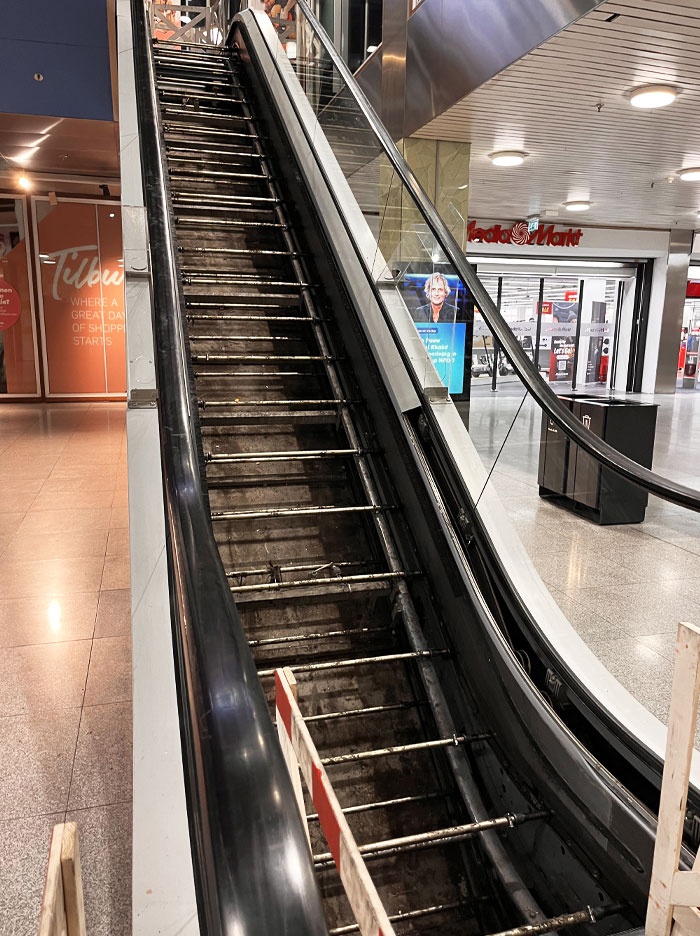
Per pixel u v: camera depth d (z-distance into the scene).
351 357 3.40
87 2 6.47
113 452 7.18
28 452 7.17
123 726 2.49
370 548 2.89
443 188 6.93
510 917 1.90
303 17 5.30
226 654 0.95
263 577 2.69
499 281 13.82
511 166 7.89
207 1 10.31
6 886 1.79
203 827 0.68
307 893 0.60
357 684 2.46
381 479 2.98
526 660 2.22
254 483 3.04
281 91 5.12
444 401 2.84
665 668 3.01
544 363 14.63
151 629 1.78
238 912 0.57
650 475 1.96
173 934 1.18
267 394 3.42
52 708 2.60
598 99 5.52
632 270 14.23
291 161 4.55
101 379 11.17
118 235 10.84
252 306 3.76
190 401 1.96
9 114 6.64
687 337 16.23
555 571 4.20
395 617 2.62
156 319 2.21
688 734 1.04
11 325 10.74
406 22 6.46
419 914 1.89
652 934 1.13
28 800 2.10
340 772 2.23
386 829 2.12
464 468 2.57
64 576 3.92
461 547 2.44
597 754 1.93
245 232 4.38
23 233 10.54
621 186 9.03
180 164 4.81
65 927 0.63
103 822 2.01
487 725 2.15
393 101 6.90
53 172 9.68
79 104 6.73
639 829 1.59
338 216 3.81
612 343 14.94
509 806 2.03
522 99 5.53
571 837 1.80
